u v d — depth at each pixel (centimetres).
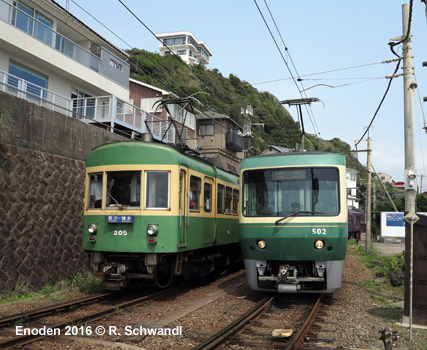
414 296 682
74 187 1097
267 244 807
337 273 790
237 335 588
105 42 2078
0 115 837
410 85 770
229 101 5481
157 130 2134
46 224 984
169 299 864
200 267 1069
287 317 713
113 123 1673
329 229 778
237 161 3750
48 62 1636
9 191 879
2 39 1424
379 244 3050
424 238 685
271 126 5603
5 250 857
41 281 952
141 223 810
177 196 824
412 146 752
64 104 1770
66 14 1797
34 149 965
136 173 839
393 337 506
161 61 5141
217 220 1109
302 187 815
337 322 675
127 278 857
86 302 788
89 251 864
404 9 780
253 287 838
